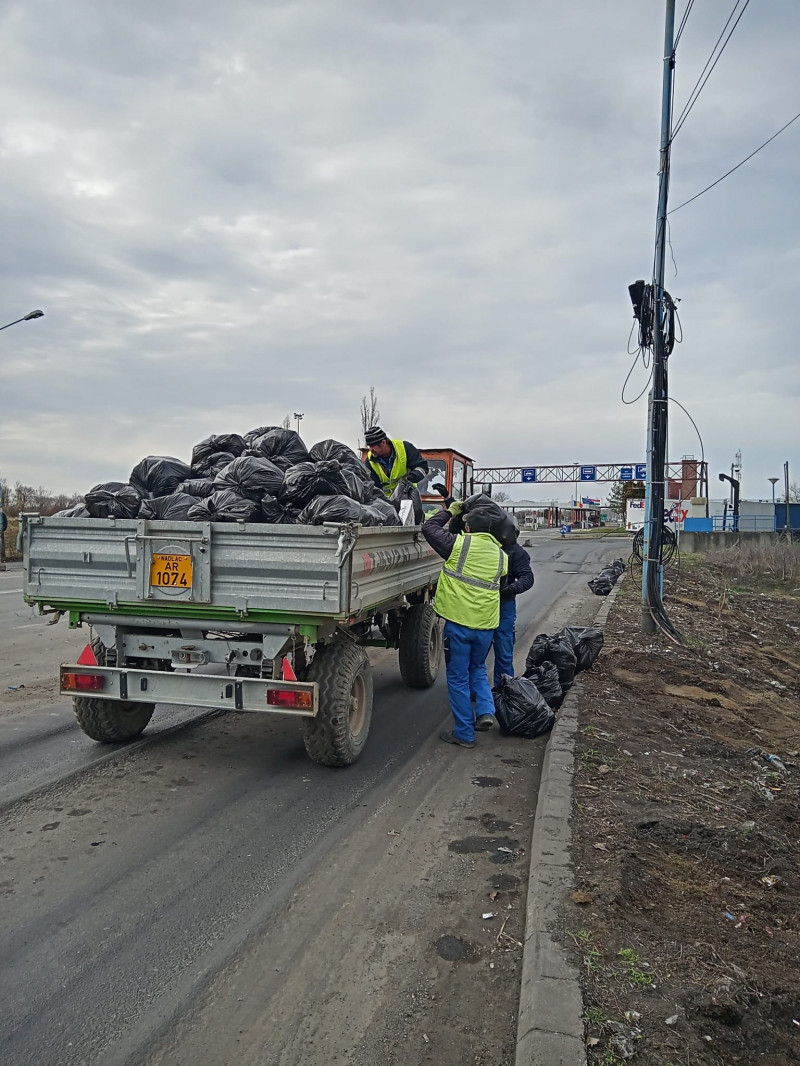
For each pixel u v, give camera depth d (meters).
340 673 5.44
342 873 4.02
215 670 6.16
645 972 2.97
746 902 3.71
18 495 32.22
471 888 3.86
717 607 15.95
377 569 5.62
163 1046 2.73
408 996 3.01
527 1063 2.45
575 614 13.78
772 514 59.22
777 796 5.37
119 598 5.16
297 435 6.98
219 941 3.39
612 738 6.04
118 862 4.14
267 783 5.35
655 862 4.00
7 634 11.03
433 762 5.83
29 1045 2.73
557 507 105.88
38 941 3.38
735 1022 2.77
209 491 6.01
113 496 5.61
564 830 4.24
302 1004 2.96
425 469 8.92
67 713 6.96
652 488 10.94
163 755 5.91
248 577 4.94
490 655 9.98
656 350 10.81
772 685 9.78
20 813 4.77
